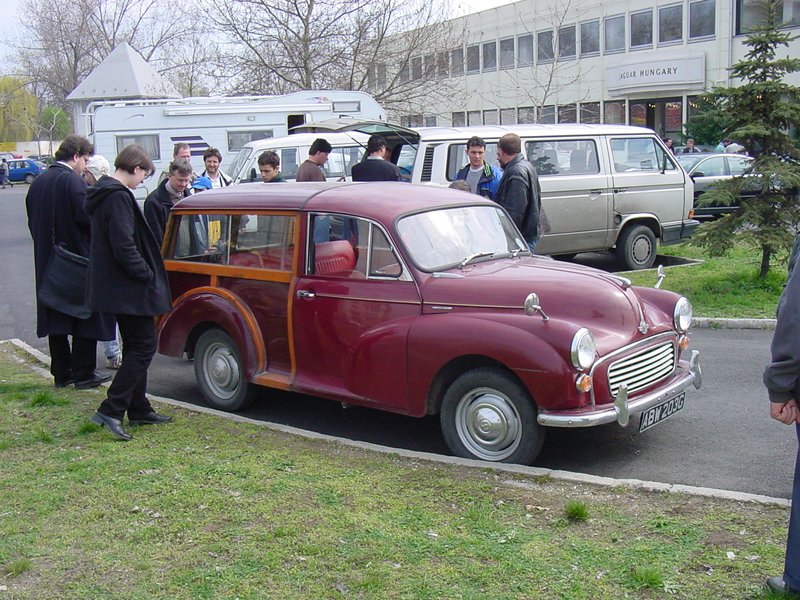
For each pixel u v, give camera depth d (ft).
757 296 37.04
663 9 122.93
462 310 20.01
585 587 13.20
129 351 21.81
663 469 19.25
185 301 24.82
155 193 28.99
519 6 144.36
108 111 66.95
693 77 119.55
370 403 21.16
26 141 308.40
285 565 14.26
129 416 22.53
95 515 16.53
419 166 42.06
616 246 46.29
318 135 53.62
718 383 26.04
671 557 14.07
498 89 151.12
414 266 20.79
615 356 18.83
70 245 25.57
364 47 88.17
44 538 15.66
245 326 23.49
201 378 25.17
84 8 173.47
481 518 15.79
